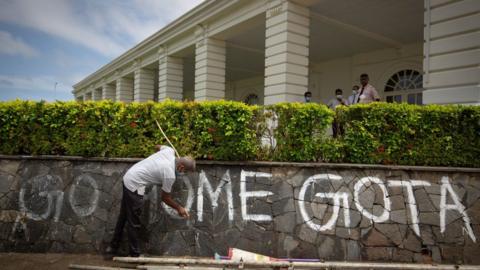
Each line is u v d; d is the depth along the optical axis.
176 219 4.67
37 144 4.86
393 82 13.00
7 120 4.83
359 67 14.12
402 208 4.69
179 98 16.48
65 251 4.65
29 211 4.70
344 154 5.00
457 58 6.79
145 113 4.91
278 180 4.75
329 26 10.83
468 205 4.73
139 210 4.26
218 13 11.73
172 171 4.16
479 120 4.99
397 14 9.89
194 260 3.89
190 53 15.59
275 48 9.73
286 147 4.93
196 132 4.86
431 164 4.98
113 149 4.87
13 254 4.55
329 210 4.66
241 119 4.80
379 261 4.52
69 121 4.84
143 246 4.59
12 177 4.77
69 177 4.80
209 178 4.76
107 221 4.71
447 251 4.57
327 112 5.00
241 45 14.52
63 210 4.72
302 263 3.81
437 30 7.09
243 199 4.70
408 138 5.00
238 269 3.89
